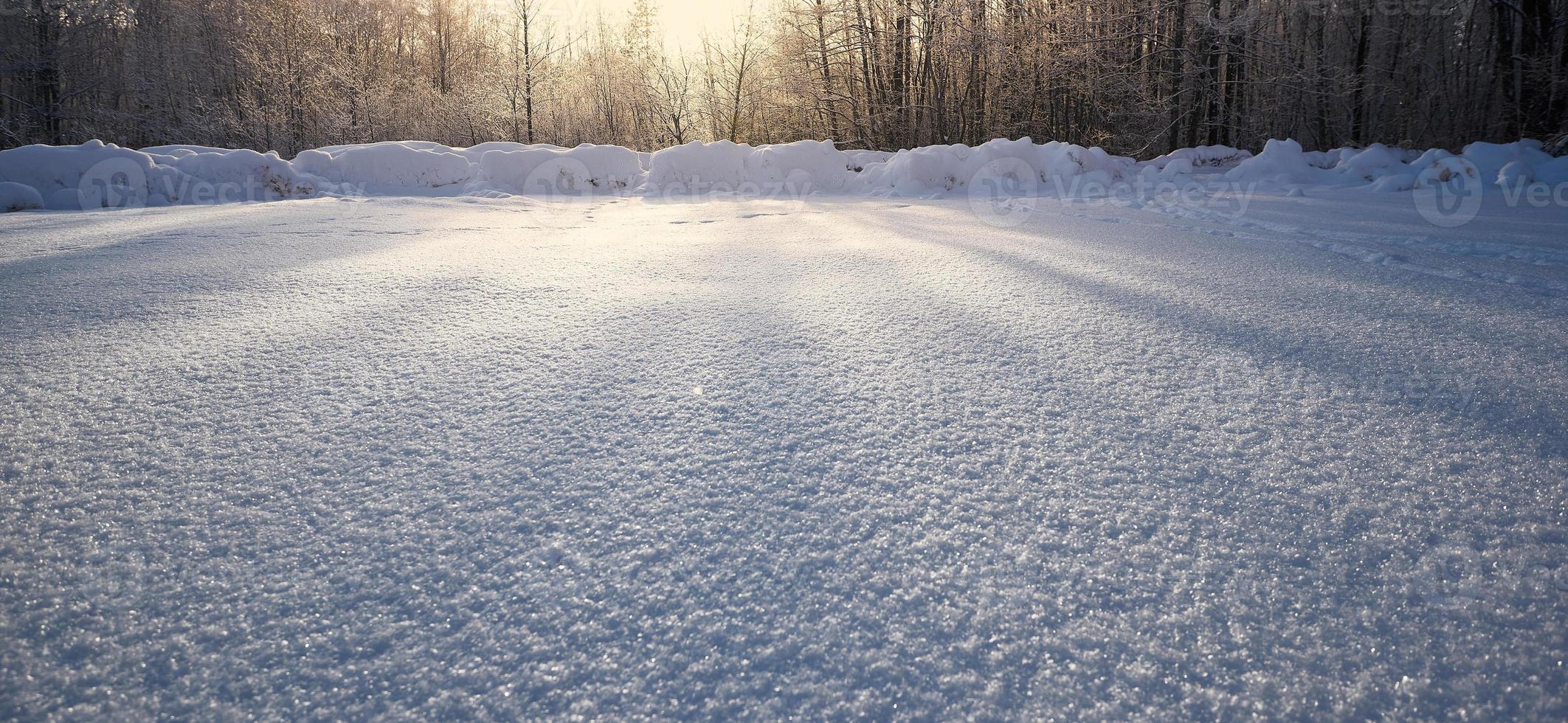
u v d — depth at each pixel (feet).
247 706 2.19
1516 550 2.91
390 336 6.03
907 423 4.23
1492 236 12.34
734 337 6.00
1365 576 2.77
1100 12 43.16
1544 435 3.94
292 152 59.77
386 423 4.23
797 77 53.36
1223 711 2.16
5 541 2.98
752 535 3.08
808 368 5.20
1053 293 7.73
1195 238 12.48
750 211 19.45
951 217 17.26
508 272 9.00
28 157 20.59
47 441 3.91
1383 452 3.79
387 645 2.44
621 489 3.47
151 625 2.52
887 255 10.47
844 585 2.74
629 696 2.23
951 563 2.87
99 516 3.20
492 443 3.97
